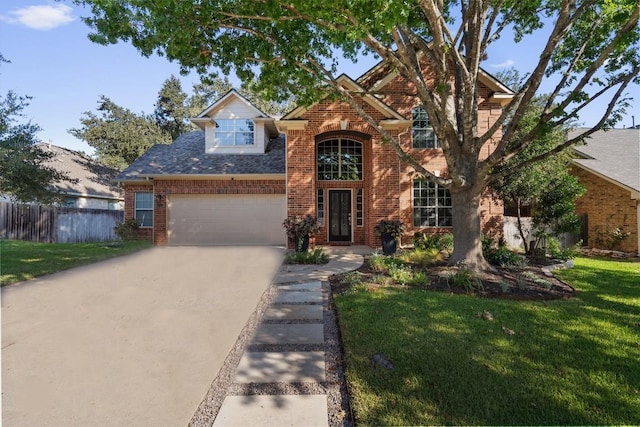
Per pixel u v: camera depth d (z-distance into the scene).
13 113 15.32
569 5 6.60
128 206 15.99
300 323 5.04
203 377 3.55
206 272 8.66
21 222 15.00
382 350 3.84
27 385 3.40
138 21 6.95
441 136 7.83
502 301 5.62
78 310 5.66
